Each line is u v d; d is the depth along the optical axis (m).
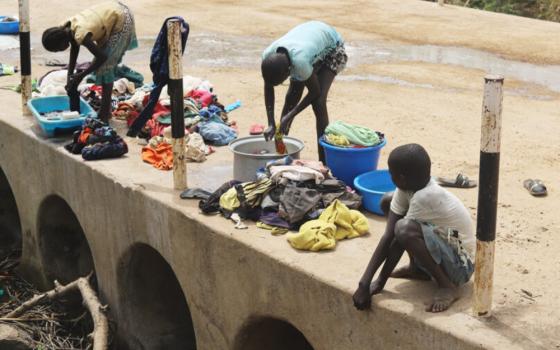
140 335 7.61
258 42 12.92
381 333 4.68
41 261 9.00
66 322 8.30
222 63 11.56
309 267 5.15
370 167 6.38
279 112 9.15
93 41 7.89
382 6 15.86
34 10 15.74
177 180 6.66
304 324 5.24
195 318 6.39
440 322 4.40
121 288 7.43
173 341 7.75
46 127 8.09
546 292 4.76
